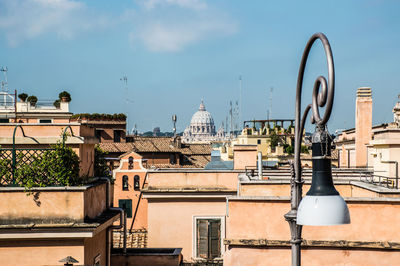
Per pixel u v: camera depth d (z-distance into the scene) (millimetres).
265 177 35094
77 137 25078
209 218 41719
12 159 23562
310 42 11609
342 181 30625
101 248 27406
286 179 32219
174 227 41719
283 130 163250
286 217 14445
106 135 138125
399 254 22016
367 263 22109
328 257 22266
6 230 22656
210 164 60688
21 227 22609
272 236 22453
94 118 138000
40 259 23125
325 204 12047
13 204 23125
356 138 52406
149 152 134250
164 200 42000
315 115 12203
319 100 11547
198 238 41562
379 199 22047
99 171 30938
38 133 25812
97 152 31266
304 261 22312
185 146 151625
